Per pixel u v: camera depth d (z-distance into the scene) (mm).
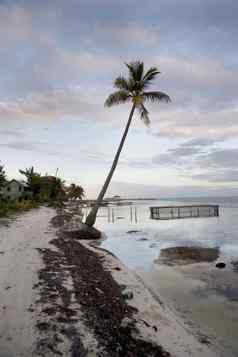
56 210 34250
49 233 13195
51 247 9445
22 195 41312
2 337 3441
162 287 6977
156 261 9945
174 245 13297
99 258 9234
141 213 43188
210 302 5961
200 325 4789
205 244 13492
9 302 4484
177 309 5539
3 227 13789
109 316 4398
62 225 17250
